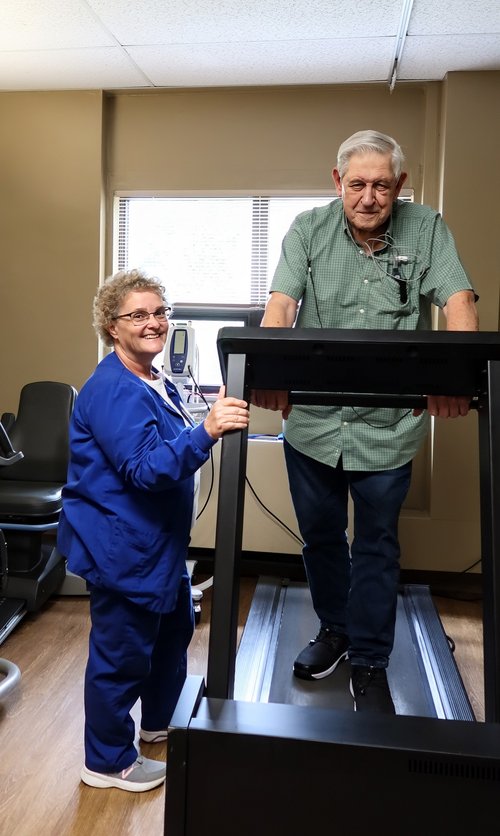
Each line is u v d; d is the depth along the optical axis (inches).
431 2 102.6
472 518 133.2
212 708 44.7
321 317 77.2
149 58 126.4
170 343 134.3
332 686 86.9
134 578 64.5
